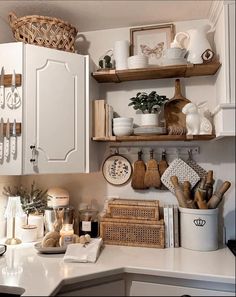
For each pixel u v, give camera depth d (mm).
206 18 1672
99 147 1778
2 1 1487
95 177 1785
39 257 1372
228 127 1303
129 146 1741
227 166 1613
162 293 1201
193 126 1512
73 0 1473
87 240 1434
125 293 1243
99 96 1796
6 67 1408
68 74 1525
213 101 1647
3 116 1399
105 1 1480
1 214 1672
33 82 1425
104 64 1648
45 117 1448
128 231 1522
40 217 1685
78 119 1547
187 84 1685
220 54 1455
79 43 1840
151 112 1611
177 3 1502
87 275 1154
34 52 1437
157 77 1689
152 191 1699
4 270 1209
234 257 1334
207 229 1426
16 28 1518
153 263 1259
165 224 1497
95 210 1695
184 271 1164
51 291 1015
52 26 1507
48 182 1845
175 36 1614
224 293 1143
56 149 1471
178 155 1673
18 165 1369
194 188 1605
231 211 1585
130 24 1744
